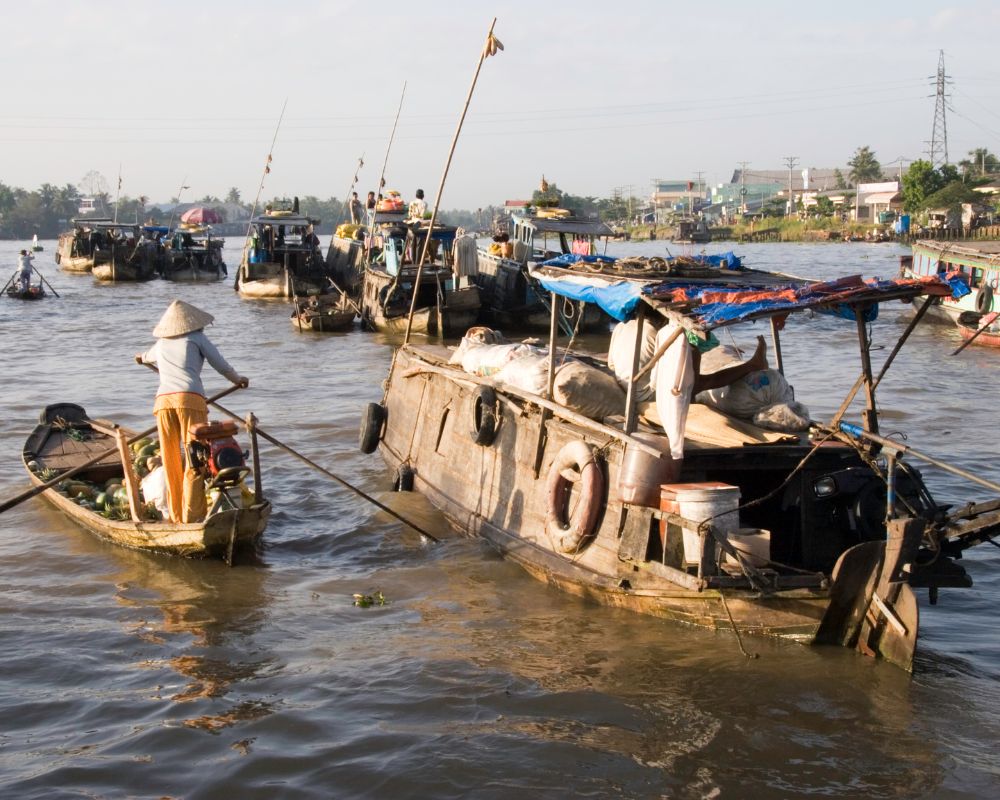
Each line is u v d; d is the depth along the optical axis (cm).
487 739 679
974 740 673
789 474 839
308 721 702
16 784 626
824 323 3052
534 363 1009
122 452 1053
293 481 1321
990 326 2567
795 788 622
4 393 1916
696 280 894
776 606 775
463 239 2848
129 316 3384
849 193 12875
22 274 4072
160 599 934
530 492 983
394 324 2886
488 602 912
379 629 862
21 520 1165
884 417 1659
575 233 2861
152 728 693
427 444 1239
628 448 831
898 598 745
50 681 766
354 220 4478
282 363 2345
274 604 922
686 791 621
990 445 1458
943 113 10544
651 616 848
